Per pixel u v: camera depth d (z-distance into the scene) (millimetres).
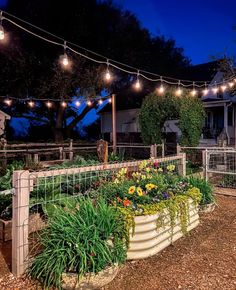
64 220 2822
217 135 17672
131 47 21656
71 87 18969
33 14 17922
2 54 17438
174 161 5613
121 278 2846
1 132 13273
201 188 5113
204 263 3162
